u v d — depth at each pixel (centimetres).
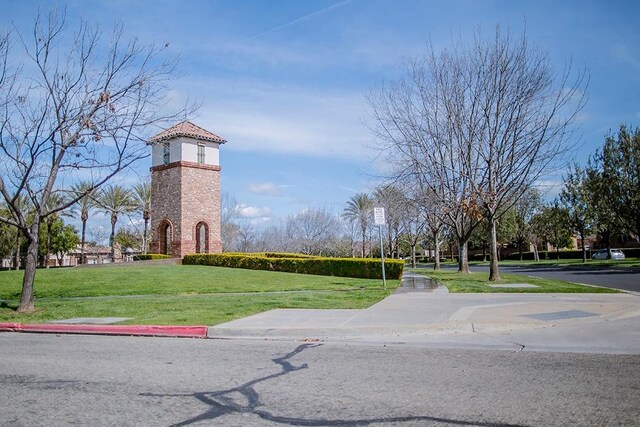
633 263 4028
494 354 796
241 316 1224
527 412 496
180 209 3612
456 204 2544
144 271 2678
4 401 558
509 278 2470
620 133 3712
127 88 1783
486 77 2245
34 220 1499
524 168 2184
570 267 4034
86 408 529
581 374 652
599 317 1129
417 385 604
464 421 473
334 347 884
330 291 1878
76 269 2819
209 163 3806
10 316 1356
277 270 2978
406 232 5753
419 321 1083
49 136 1496
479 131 2295
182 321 1155
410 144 2558
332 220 7019
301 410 514
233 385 617
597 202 3919
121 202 5416
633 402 525
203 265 3347
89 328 1123
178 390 596
